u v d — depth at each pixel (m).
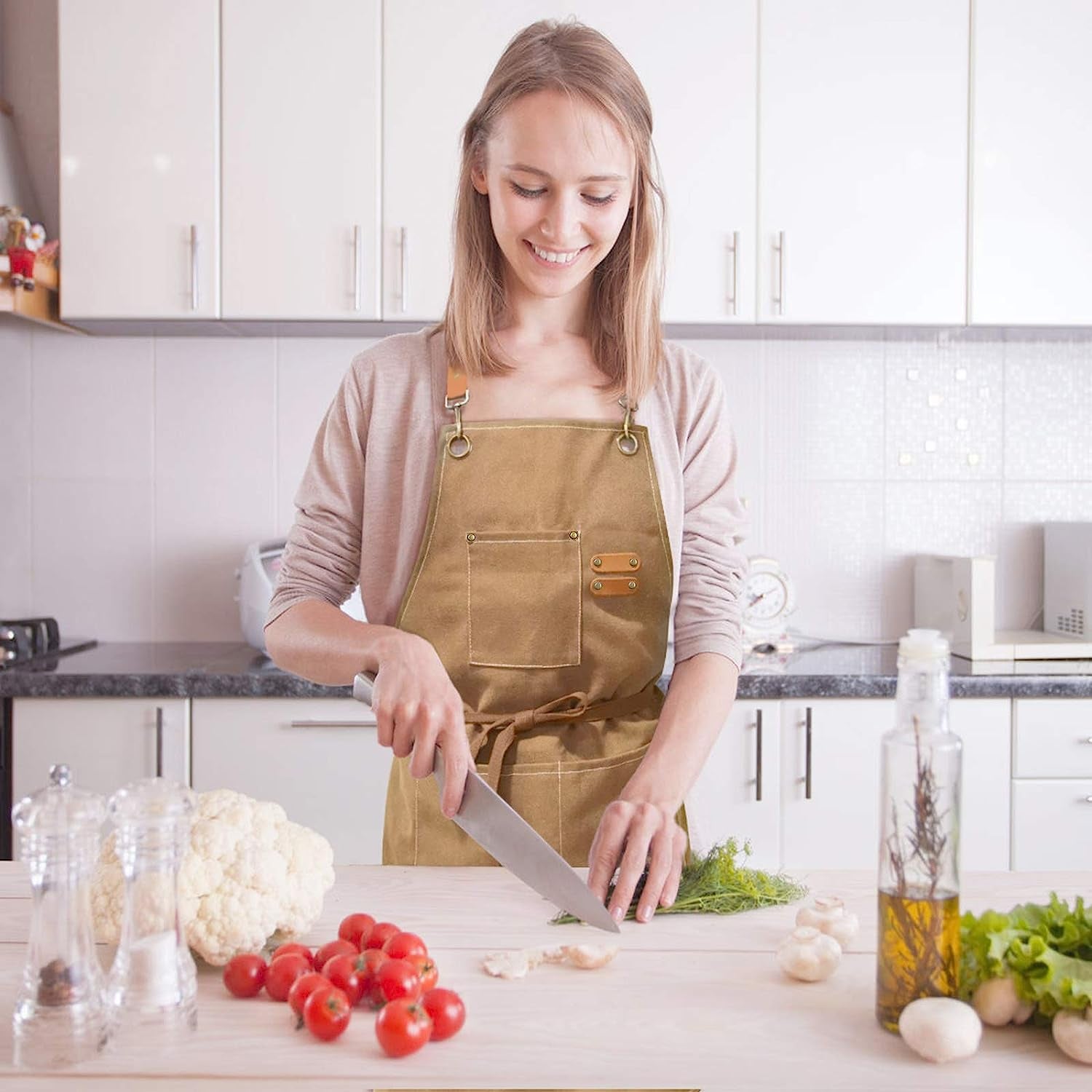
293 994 0.82
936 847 0.78
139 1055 0.77
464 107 2.43
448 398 1.31
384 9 2.42
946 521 2.82
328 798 2.25
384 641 1.10
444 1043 0.78
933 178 2.47
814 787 2.26
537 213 1.17
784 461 2.81
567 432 1.31
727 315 2.47
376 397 1.32
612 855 1.04
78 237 2.44
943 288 2.48
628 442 1.31
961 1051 0.74
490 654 1.31
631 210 1.29
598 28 2.44
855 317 2.48
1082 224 2.48
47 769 2.24
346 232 2.44
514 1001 0.85
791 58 2.45
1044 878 1.10
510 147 1.15
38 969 0.76
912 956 0.78
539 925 1.00
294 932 0.94
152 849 0.79
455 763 1.03
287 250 2.44
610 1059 0.76
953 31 2.46
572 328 1.36
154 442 2.78
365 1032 0.80
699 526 1.38
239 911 0.89
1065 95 2.47
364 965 0.85
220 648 2.70
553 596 1.31
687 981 0.88
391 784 1.39
